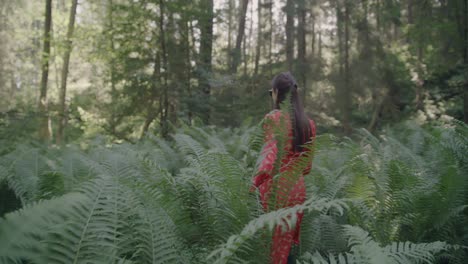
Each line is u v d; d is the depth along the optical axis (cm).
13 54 3334
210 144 547
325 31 2398
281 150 285
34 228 166
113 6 1301
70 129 1344
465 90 1327
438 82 1655
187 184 323
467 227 394
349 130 1839
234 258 226
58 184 370
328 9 2081
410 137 671
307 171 314
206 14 1296
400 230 385
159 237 236
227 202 283
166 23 1310
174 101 1259
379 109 1906
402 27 1958
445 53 1567
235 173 280
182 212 289
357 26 2008
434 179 421
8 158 499
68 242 183
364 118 2075
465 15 1384
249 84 1777
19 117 989
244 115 1472
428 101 1683
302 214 300
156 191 283
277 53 2183
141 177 338
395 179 390
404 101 1902
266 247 272
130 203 253
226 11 1438
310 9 2083
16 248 157
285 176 282
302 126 305
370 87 1877
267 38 2533
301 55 2173
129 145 598
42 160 485
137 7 1286
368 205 388
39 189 389
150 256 224
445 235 380
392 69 1867
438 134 588
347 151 515
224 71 1516
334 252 338
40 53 1585
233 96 1498
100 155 527
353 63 1931
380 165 425
